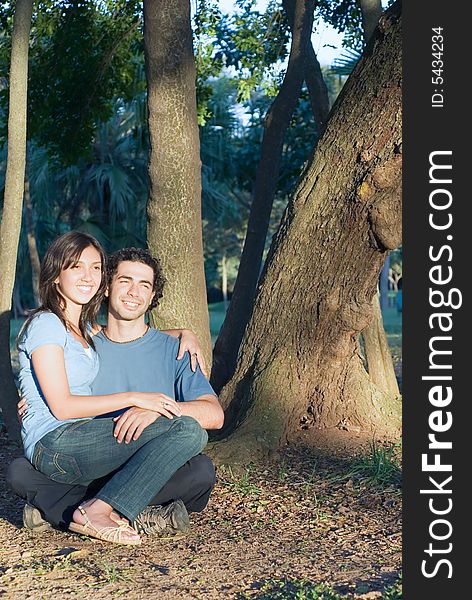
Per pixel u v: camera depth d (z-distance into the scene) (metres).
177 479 4.08
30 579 3.43
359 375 6.02
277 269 5.82
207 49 9.62
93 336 4.27
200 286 6.29
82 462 3.96
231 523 4.40
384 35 5.27
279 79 9.71
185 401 4.18
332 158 5.49
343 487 5.06
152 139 6.08
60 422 4.00
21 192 5.74
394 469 5.21
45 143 9.23
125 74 9.40
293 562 3.72
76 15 8.80
